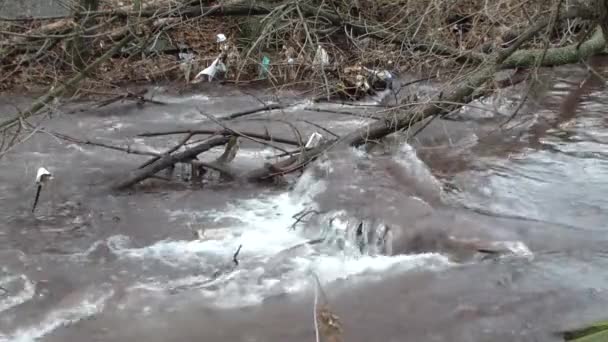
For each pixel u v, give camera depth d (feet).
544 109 38.04
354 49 39.52
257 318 18.31
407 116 28.17
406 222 23.04
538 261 21.21
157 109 39.68
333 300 19.12
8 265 21.17
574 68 47.85
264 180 27.71
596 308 18.58
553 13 23.11
